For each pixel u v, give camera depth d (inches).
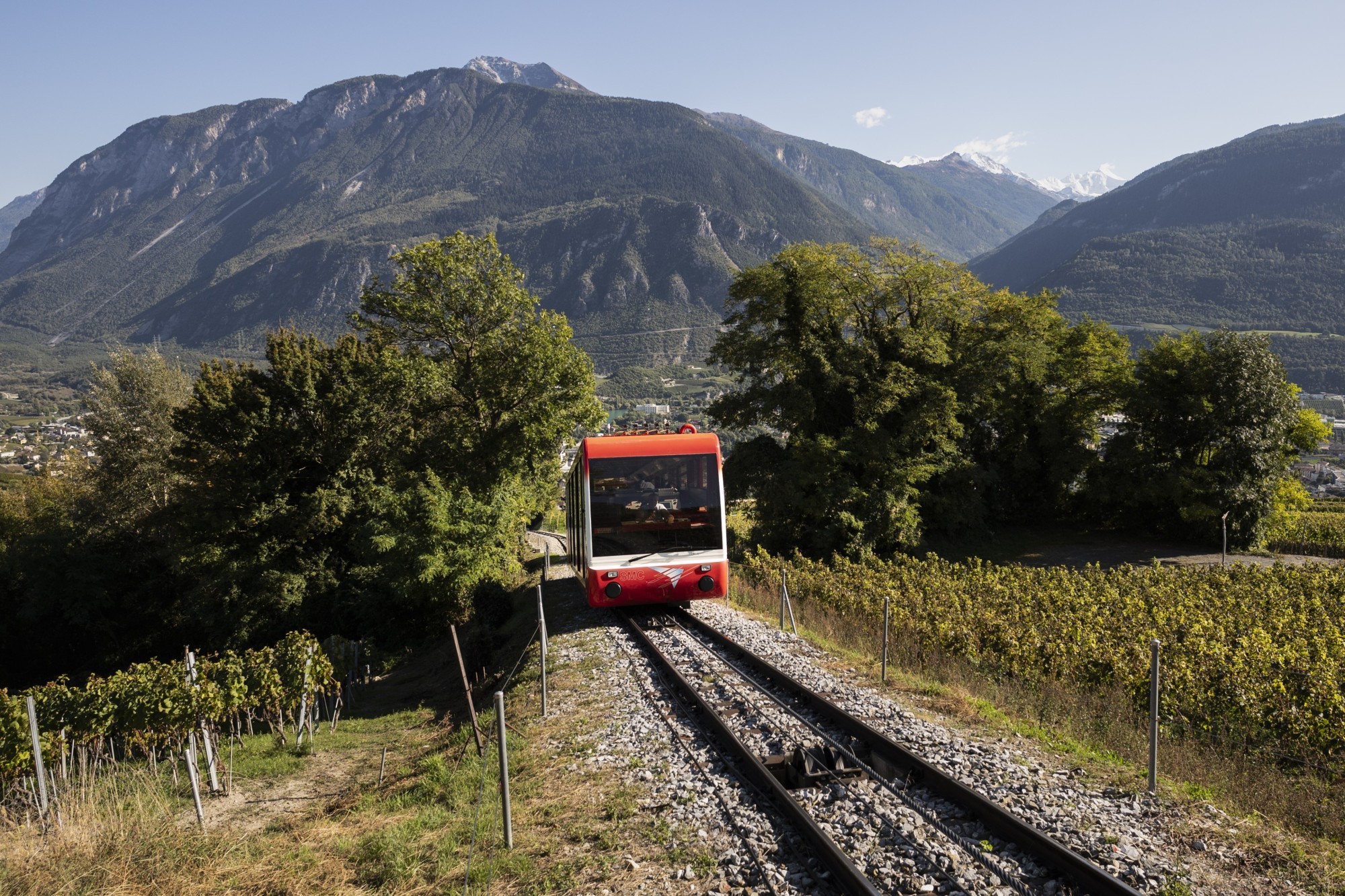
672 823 313.0
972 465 2050.9
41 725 536.1
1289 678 494.9
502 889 279.4
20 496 2615.7
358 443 1493.6
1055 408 2236.7
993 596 850.8
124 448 2102.6
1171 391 2059.5
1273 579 1086.4
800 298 1820.9
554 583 1266.0
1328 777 390.9
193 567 1584.6
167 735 567.8
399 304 1569.9
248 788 513.3
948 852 270.7
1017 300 2122.3
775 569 1090.1
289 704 661.9
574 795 355.9
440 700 802.8
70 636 1961.1
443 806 380.2
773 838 290.4
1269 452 1972.2
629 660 599.8
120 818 376.2
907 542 1839.3
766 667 526.6
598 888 270.8
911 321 1927.9
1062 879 251.3
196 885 311.3
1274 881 249.6
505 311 1600.6
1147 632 620.7
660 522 715.4
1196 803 312.5
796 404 1734.7
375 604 1360.7
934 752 367.9
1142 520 2234.3
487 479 1483.8
